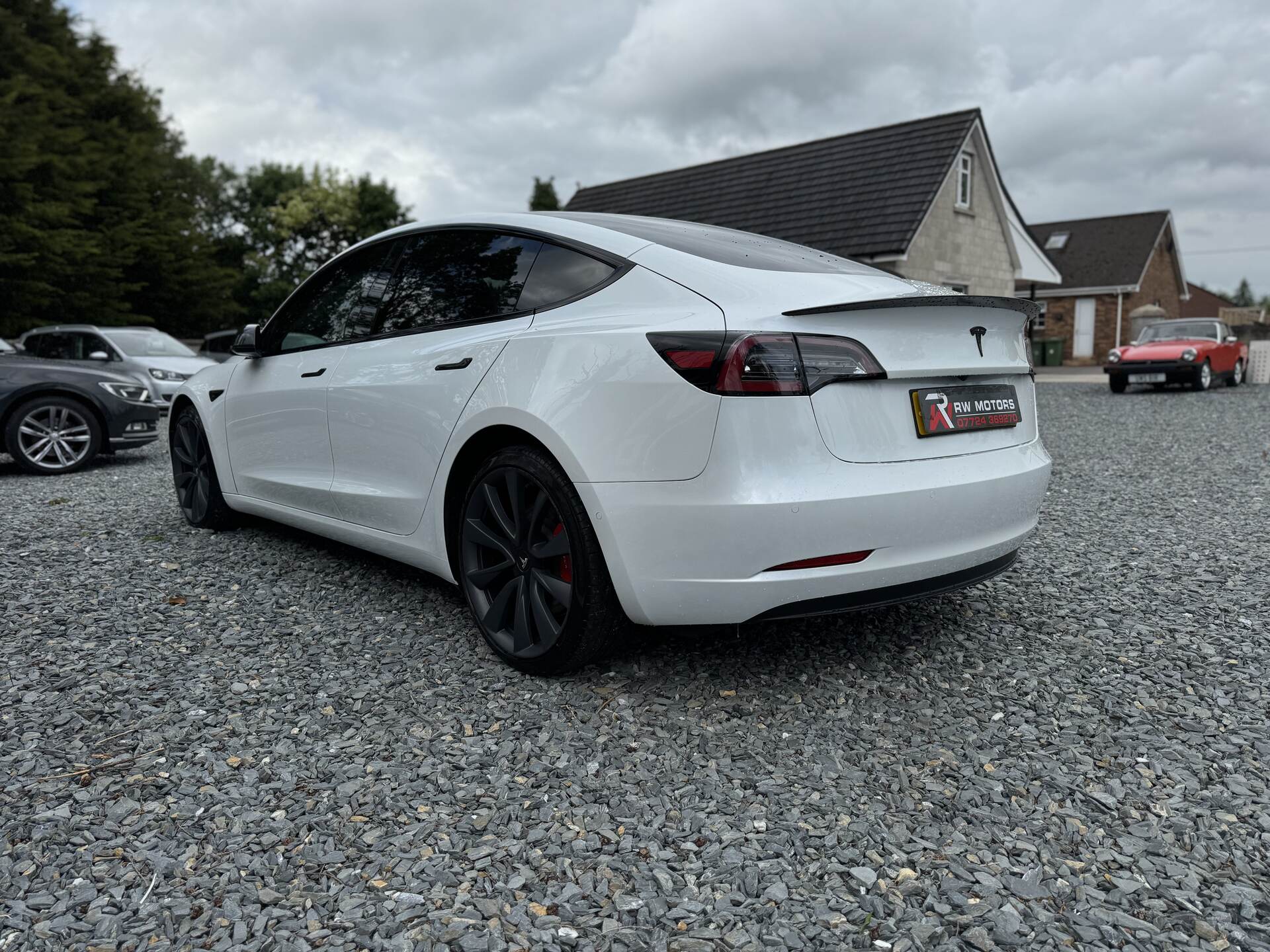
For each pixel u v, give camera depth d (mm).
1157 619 3287
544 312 2758
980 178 19484
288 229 43375
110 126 26375
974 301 2490
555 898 1710
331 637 3094
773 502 2186
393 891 1726
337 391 3457
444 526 2986
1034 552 4293
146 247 26281
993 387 2709
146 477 7020
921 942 1589
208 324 30266
